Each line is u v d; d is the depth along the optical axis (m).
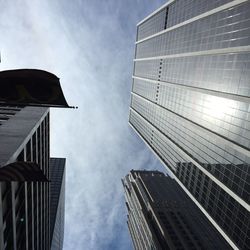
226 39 72.62
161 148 124.75
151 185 166.88
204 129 79.50
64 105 14.68
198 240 115.31
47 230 81.81
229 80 69.50
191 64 93.94
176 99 106.88
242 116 63.12
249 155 57.91
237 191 61.25
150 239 125.94
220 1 77.88
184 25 102.69
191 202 149.62
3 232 36.75
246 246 56.25
